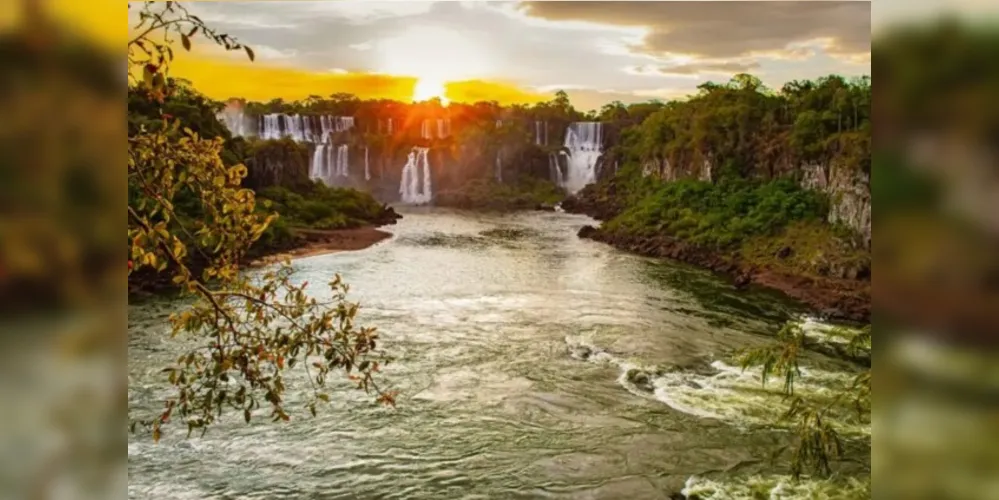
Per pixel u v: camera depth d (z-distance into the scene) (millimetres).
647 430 5363
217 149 1963
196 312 2039
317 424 5340
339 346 2160
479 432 5359
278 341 2092
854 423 5082
